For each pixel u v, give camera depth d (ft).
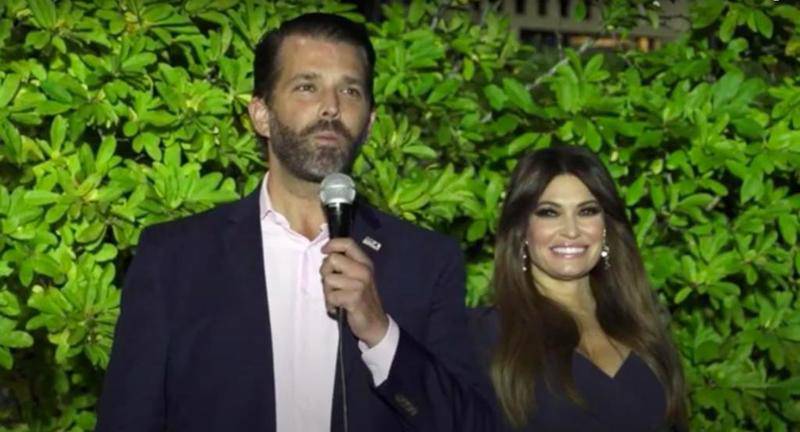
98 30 28.78
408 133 30.30
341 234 21.80
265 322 22.53
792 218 31.01
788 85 33.01
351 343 22.48
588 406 26.25
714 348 31.22
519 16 43.80
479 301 30.73
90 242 27.73
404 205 29.40
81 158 27.45
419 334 22.97
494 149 31.04
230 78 29.37
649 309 27.68
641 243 30.76
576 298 27.68
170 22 29.32
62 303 27.17
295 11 31.04
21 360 29.71
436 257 23.38
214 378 22.30
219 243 23.03
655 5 34.24
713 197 32.37
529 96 30.66
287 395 22.41
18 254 26.81
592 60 31.71
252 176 29.48
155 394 22.38
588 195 27.35
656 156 31.58
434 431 22.65
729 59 33.06
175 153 28.45
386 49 31.24
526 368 26.16
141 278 22.81
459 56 33.30
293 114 22.63
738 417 31.17
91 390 30.27
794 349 31.42
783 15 32.94
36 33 27.99
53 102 27.61
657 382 27.04
